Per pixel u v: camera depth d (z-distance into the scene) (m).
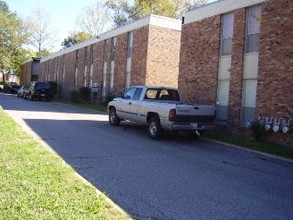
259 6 14.91
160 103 13.23
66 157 9.29
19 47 68.06
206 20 17.67
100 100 31.94
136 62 26.09
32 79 59.66
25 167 7.09
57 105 30.50
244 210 6.05
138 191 6.73
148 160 9.57
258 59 14.58
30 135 11.72
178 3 49.19
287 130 12.84
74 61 39.75
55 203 5.17
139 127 16.47
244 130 15.04
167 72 25.38
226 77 16.34
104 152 10.27
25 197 5.32
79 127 15.51
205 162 9.80
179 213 5.71
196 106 12.77
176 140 13.44
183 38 19.25
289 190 7.48
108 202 5.68
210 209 5.98
